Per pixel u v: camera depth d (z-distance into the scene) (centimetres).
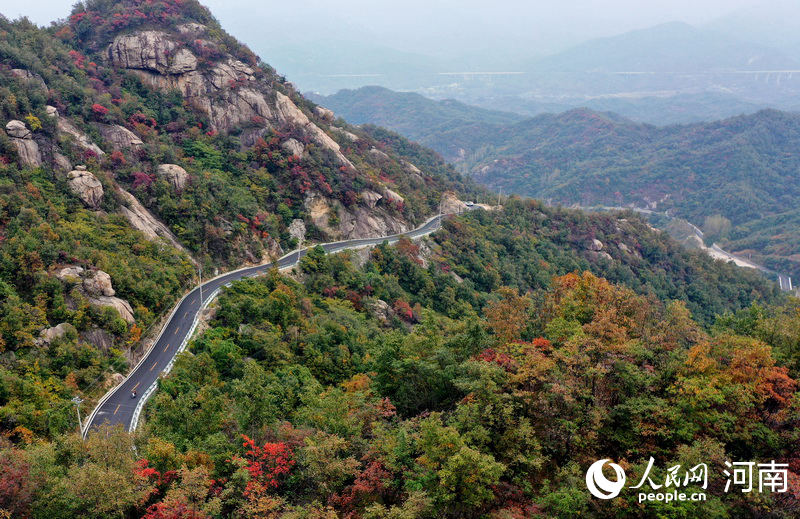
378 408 4162
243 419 4034
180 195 9381
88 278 6359
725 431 3259
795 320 4394
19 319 5466
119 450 3412
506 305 5150
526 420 3466
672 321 4947
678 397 3462
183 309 7412
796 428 3288
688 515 2781
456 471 3019
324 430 3903
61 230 6806
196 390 5297
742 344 4009
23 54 9388
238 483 3353
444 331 5622
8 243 6125
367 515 2944
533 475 3406
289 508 3166
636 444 3453
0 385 4675
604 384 3756
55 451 3425
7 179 7112
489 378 3675
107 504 2964
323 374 6462
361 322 8350
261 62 14562
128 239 7700
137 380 5822
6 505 2845
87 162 8456
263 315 7362
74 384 5275
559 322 4541
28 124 8106
